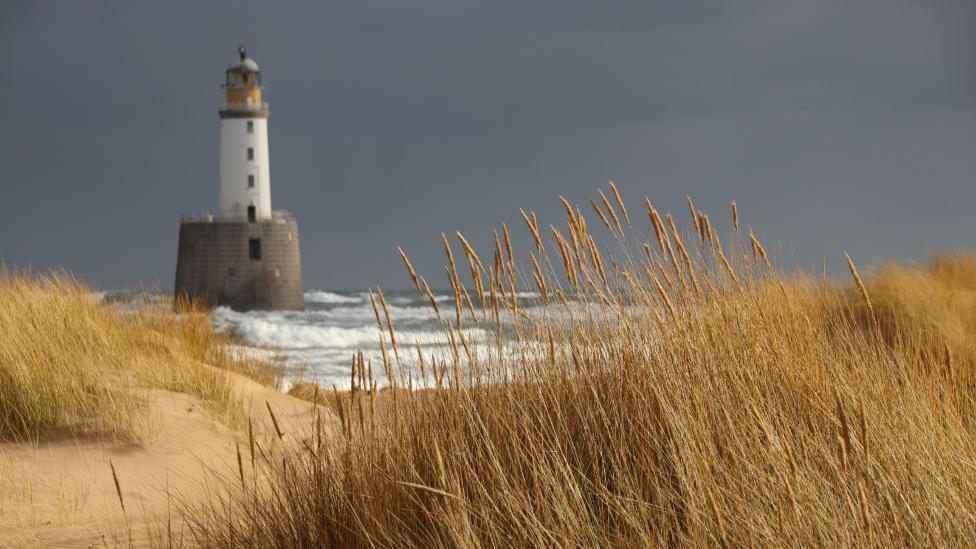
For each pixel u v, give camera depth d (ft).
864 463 17.51
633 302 23.17
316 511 22.21
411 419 22.76
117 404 46.01
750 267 24.48
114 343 53.83
